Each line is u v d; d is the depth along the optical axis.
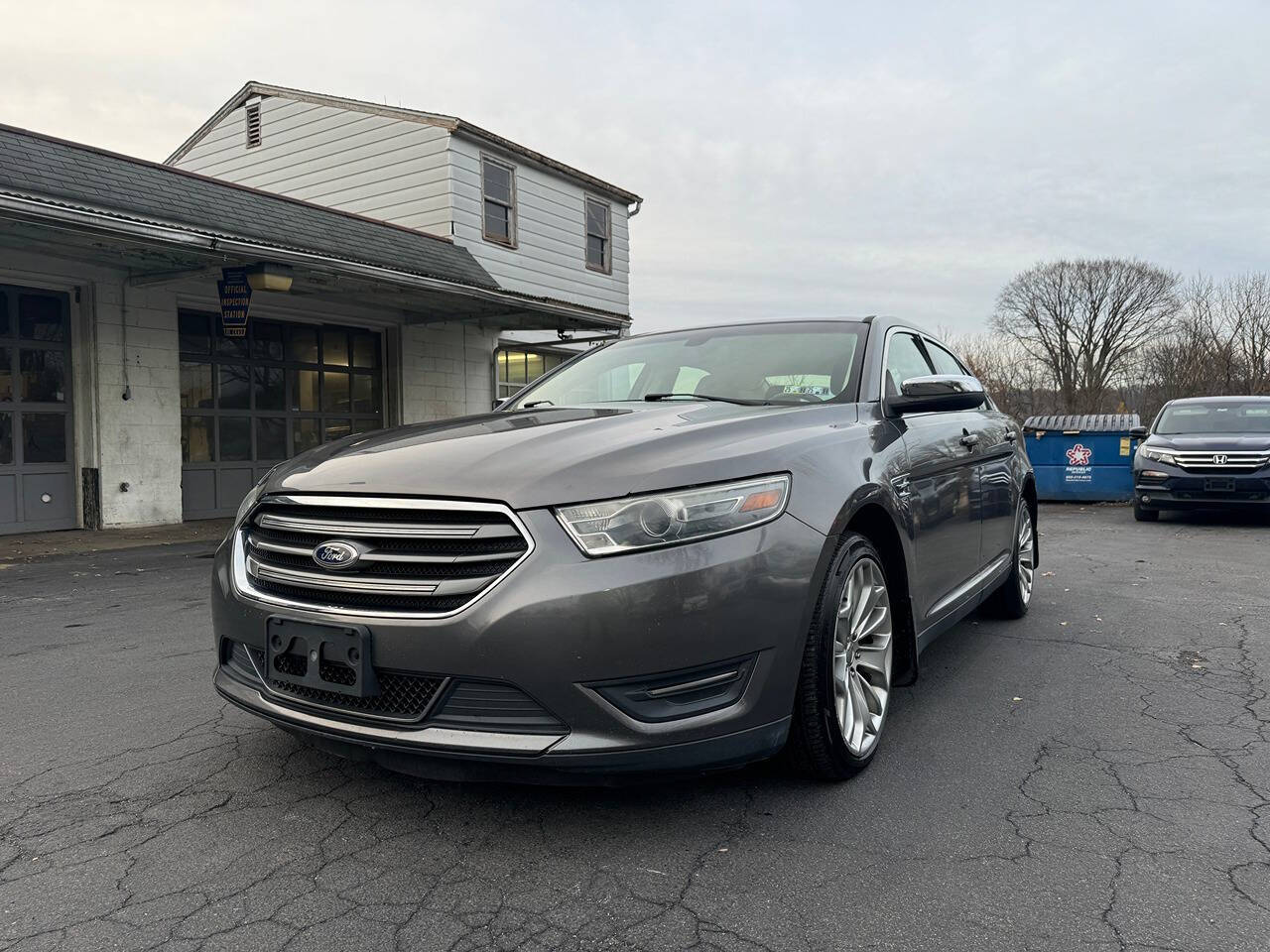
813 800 2.64
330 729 2.36
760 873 2.21
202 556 8.21
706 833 2.43
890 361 3.79
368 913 2.03
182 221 9.07
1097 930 1.96
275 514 2.60
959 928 1.96
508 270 15.98
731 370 3.71
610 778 2.23
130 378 10.41
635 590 2.21
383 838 2.40
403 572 2.31
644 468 2.35
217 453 11.80
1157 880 2.18
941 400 3.38
